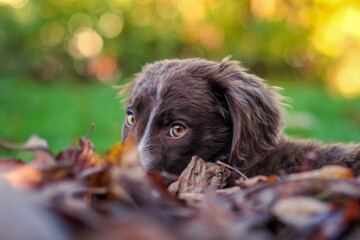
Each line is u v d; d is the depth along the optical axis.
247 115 0.56
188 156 0.55
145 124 0.55
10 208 0.31
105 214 0.35
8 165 0.41
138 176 0.39
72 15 2.44
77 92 1.99
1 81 1.99
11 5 2.41
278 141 0.57
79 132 1.18
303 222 0.35
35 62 2.40
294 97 1.68
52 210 0.32
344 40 2.43
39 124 1.29
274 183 0.40
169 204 0.39
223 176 0.49
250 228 0.35
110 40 2.41
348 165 0.52
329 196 0.39
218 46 2.37
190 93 0.56
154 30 2.37
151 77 0.59
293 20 2.41
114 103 1.66
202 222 0.34
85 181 0.39
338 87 2.44
